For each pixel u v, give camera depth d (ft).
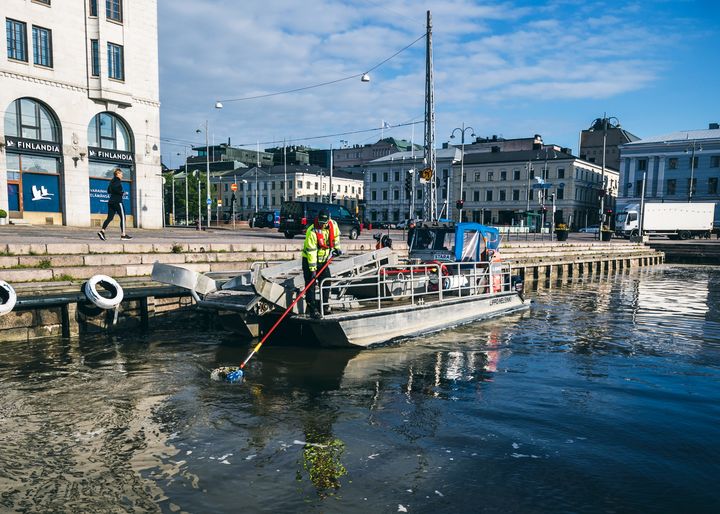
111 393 24.73
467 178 273.75
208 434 20.38
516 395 26.17
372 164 297.74
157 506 15.28
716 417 23.58
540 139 291.79
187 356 31.60
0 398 23.79
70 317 34.94
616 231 183.32
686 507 15.97
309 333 36.06
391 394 25.72
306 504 15.53
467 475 17.58
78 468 17.49
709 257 140.97
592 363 32.91
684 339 40.86
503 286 53.72
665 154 235.81
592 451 19.74
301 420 22.02
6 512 14.80
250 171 342.64
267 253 53.83
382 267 36.70
